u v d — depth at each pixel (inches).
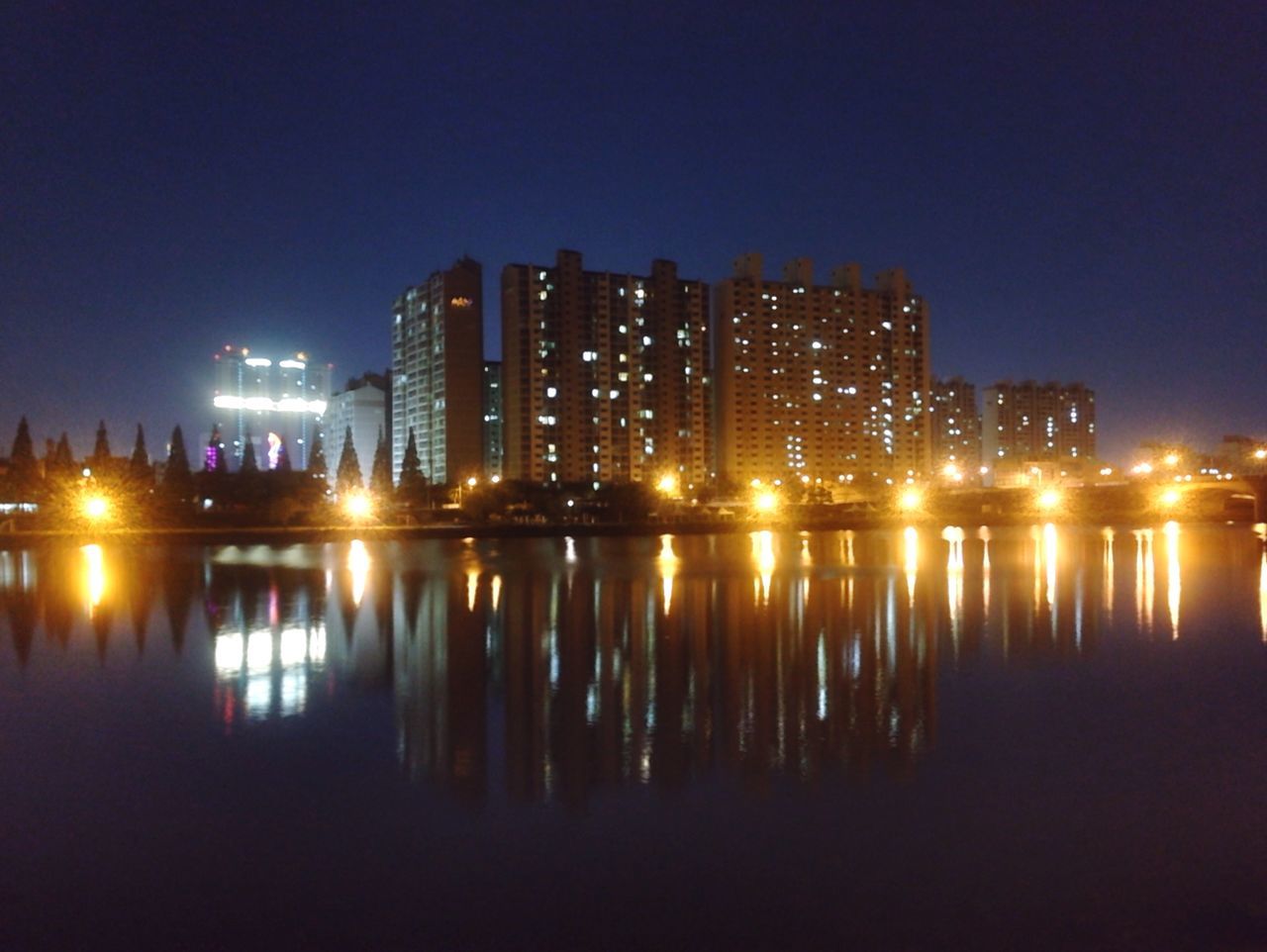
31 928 355.6
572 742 591.2
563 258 6186.0
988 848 423.5
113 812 470.6
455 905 371.9
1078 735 601.3
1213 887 385.7
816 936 347.6
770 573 1809.8
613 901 374.9
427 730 621.0
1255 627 1056.2
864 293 7057.1
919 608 1240.8
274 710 680.4
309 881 393.7
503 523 4040.4
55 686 762.2
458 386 6653.5
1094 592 1432.1
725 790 500.1
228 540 2994.6
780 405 6747.1
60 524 3353.8
